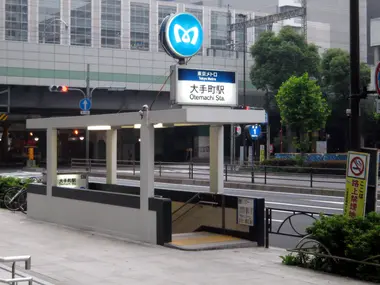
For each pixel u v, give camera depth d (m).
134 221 12.90
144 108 12.27
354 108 10.02
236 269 9.95
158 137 77.31
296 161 42.44
